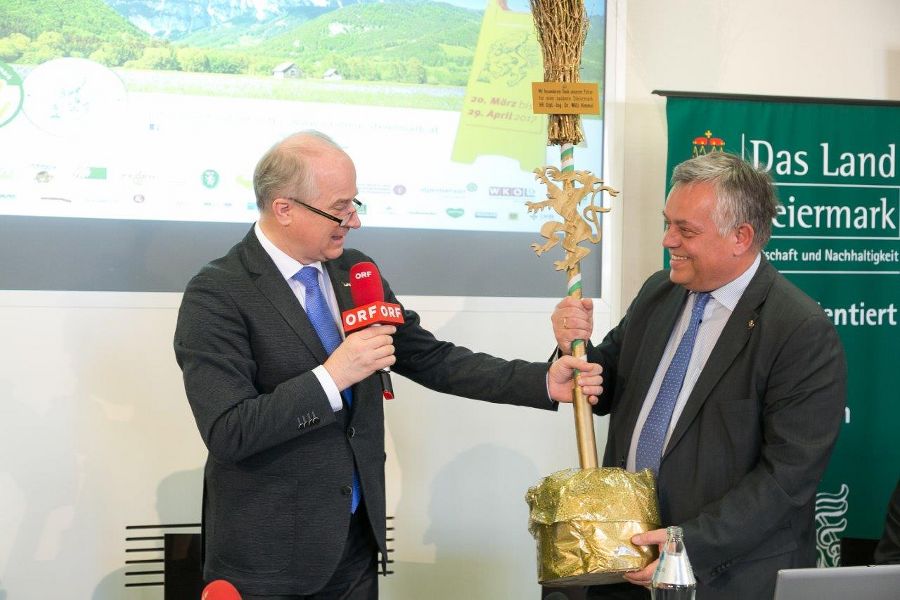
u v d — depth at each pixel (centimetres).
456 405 337
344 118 328
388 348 206
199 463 317
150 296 312
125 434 312
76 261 309
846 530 348
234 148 319
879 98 375
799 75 369
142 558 313
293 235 213
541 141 343
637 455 230
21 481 305
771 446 211
